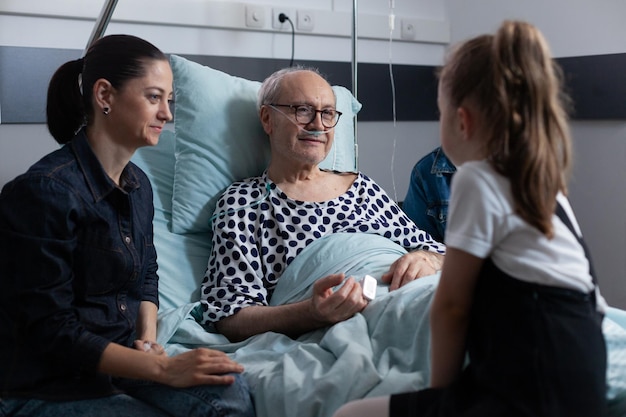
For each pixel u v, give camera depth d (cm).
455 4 337
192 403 137
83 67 146
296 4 296
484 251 108
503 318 108
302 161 200
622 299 273
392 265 183
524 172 107
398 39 325
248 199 200
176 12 265
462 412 108
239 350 168
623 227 271
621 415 124
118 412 135
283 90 200
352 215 203
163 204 215
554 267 108
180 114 217
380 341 155
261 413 145
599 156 278
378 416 117
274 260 194
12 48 238
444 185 235
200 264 205
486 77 110
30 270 130
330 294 167
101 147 144
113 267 141
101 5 252
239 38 283
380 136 329
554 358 104
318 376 142
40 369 135
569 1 284
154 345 154
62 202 132
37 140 248
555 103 110
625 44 266
